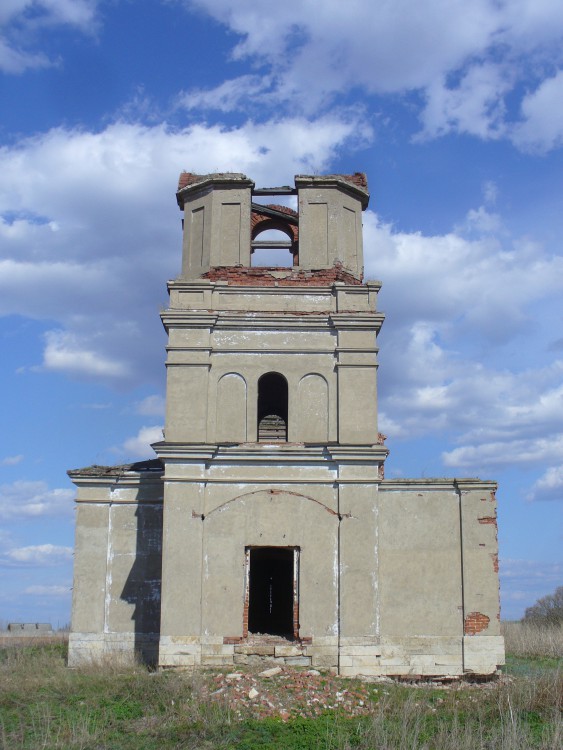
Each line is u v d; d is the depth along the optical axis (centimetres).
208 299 2252
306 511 2123
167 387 2180
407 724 1589
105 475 2358
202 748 1493
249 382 2205
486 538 2152
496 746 1479
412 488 2177
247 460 2139
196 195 2409
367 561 2097
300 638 2056
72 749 1477
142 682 1877
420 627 2097
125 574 2316
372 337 2234
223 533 2103
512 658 2536
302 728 1588
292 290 2267
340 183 2369
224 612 2058
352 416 2183
